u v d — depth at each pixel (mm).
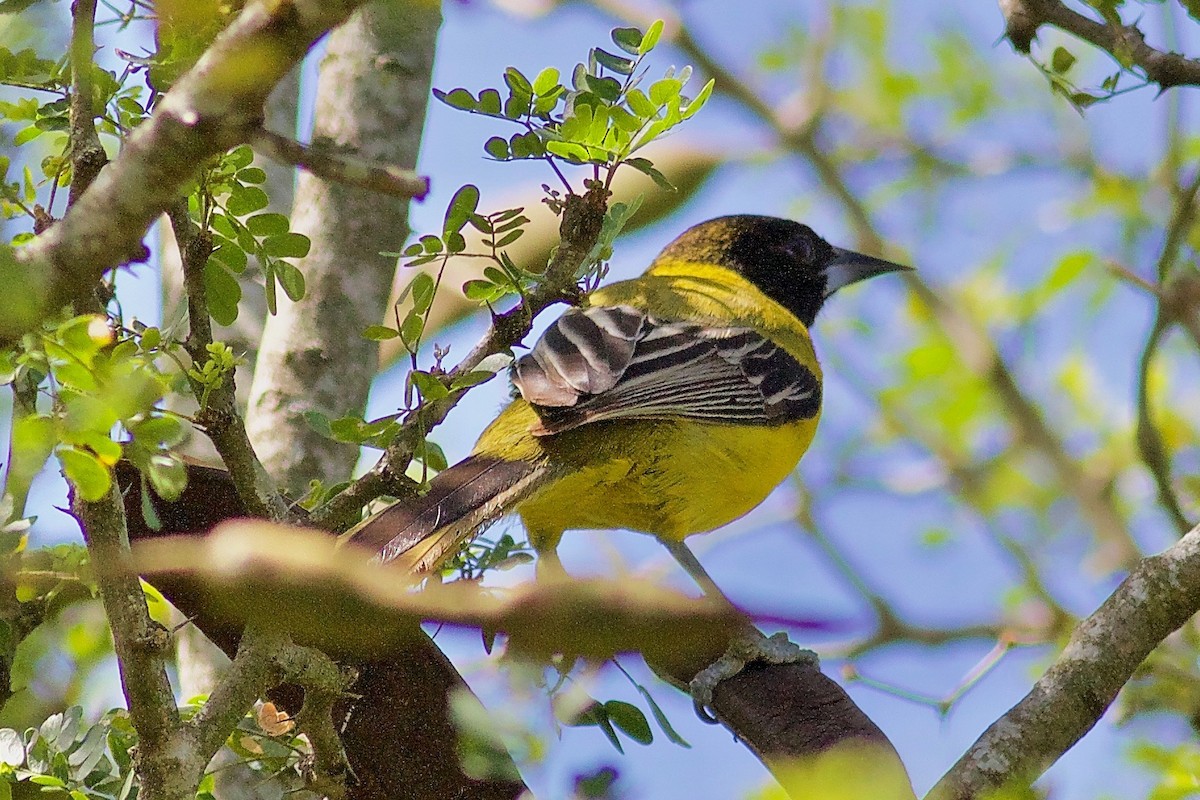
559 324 11680
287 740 8961
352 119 13055
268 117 13711
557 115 8180
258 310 13617
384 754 8961
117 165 5734
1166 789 10094
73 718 8664
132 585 7309
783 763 7695
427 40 13375
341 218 12891
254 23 5516
